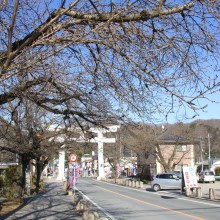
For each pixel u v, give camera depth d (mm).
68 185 32969
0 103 7711
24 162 24281
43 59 6348
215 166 76875
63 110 9266
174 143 55219
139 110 7484
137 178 63344
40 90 8109
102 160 75312
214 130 77812
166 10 6098
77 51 7531
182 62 6488
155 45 6605
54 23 6520
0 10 6648
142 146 47000
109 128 10562
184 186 33000
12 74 6195
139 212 19250
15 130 18469
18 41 7242
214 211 19562
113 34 6492
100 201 26094
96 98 8555
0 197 28156
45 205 22312
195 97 6098
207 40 6277
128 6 5949
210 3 5852
